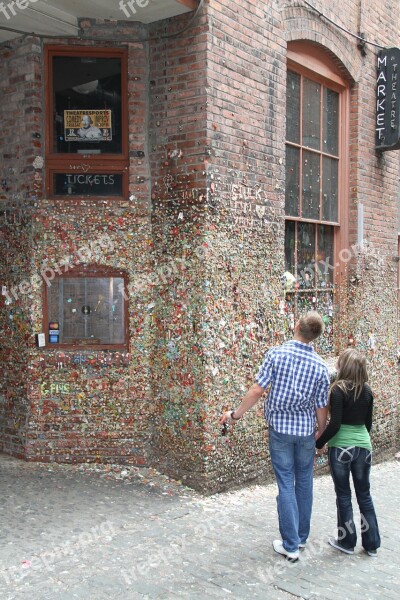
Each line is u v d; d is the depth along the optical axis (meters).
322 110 8.01
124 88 6.06
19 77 5.95
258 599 3.83
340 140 8.38
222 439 5.85
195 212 5.75
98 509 5.06
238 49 6.04
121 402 6.04
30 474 5.73
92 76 6.07
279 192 6.62
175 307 5.89
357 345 8.43
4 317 6.19
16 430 6.13
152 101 6.00
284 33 6.72
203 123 5.68
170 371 5.92
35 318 5.96
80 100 6.06
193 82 5.73
